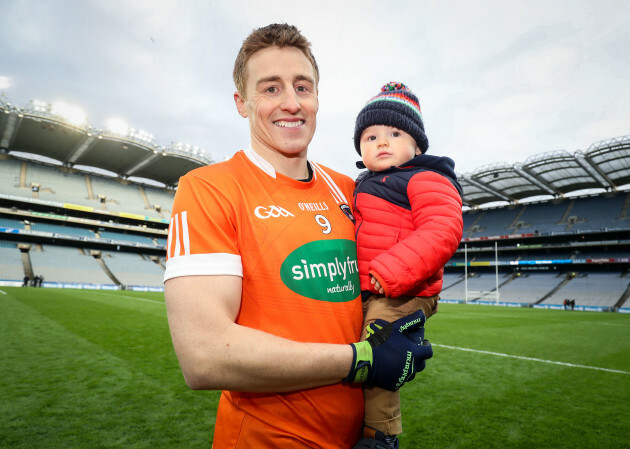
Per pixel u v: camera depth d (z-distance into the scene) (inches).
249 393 42.2
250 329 35.2
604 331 533.6
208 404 162.9
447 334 454.6
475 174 1438.2
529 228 1684.3
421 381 221.3
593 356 323.0
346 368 37.9
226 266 37.6
